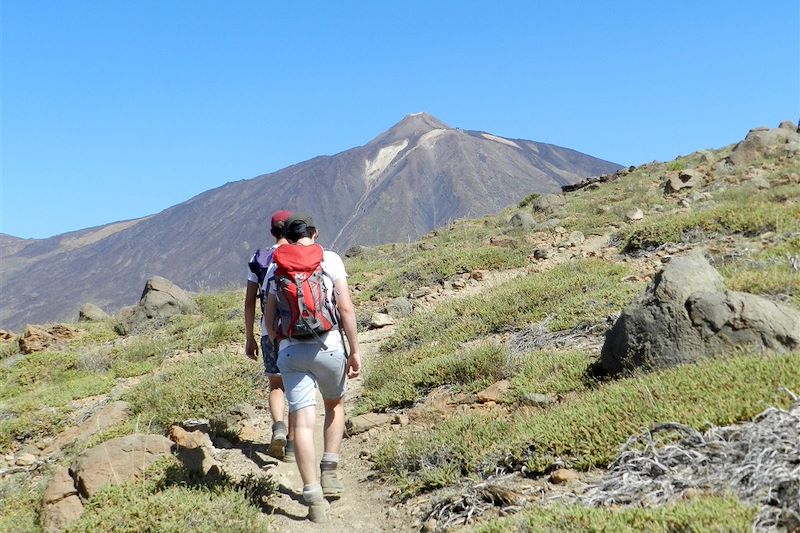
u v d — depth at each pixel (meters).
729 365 6.02
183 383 10.37
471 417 7.09
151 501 5.56
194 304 19.45
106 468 6.29
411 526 5.46
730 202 17.86
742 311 6.70
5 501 7.54
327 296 5.66
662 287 7.19
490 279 16.45
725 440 4.86
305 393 5.67
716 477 4.41
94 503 5.79
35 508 6.64
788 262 10.49
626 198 24.59
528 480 5.58
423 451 6.57
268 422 9.14
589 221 20.45
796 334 6.49
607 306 10.51
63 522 5.89
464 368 8.98
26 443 10.36
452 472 6.09
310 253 5.65
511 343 10.28
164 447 6.67
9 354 17.17
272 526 5.56
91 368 14.33
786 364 5.68
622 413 5.82
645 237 15.45
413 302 15.41
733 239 13.85
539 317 11.16
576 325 10.12
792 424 4.61
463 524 5.13
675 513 3.89
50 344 17.12
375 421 8.28
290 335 5.58
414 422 7.99
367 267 21.83
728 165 24.78
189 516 5.38
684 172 22.92
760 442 4.50
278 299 5.62
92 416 10.52
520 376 8.24
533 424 6.35
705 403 5.41
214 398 9.73
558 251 17.62
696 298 6.96
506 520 4.56
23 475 8.96
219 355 12.55
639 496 4.61
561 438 5.80
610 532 3.87
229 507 5.52
